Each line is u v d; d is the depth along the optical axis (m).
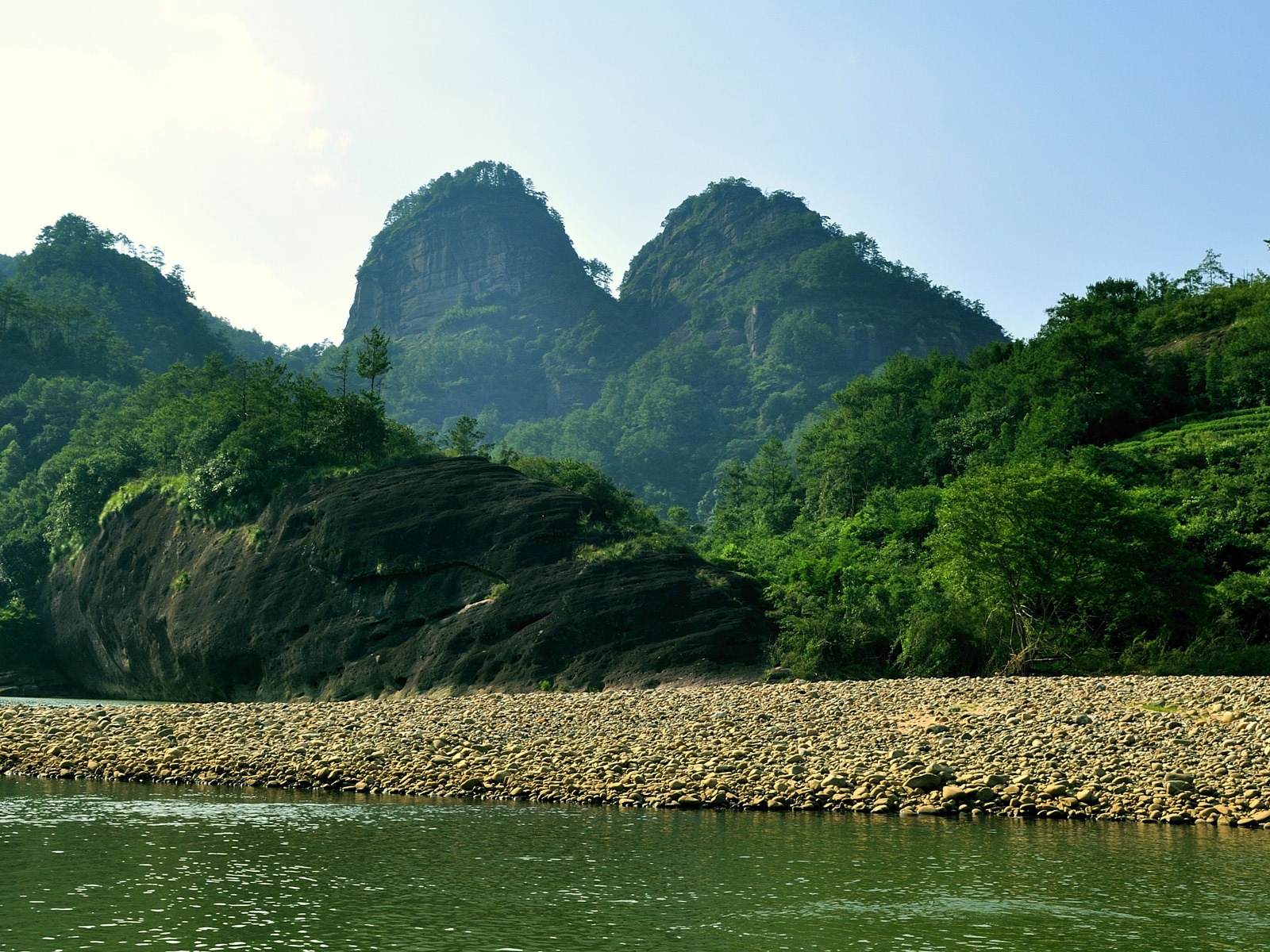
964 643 44.34
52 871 17.27
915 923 14.72
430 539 57.03
